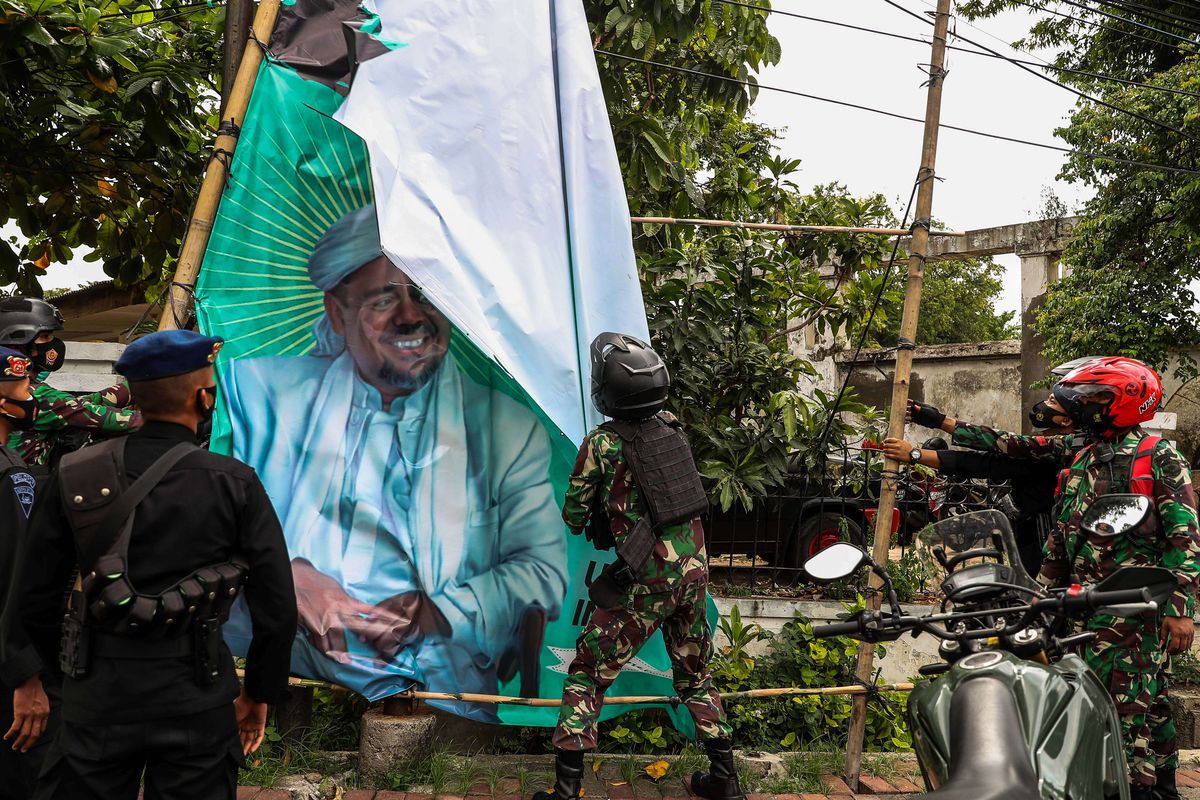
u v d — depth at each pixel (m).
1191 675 5.56
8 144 6.52
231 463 2.55
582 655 3.81
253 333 4.05
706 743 3.95
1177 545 3.80
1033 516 4.61
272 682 2.62
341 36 4.18
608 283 4.22
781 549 6.98
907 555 5.77
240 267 4.06
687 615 3.89
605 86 6.45
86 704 2.34
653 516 3.71
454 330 4.20
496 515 4.16
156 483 2.42
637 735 4.64
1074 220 15.40
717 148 8.02
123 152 6.68
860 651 4.47
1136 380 3.94
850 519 6.92
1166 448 3.91
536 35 4.30
